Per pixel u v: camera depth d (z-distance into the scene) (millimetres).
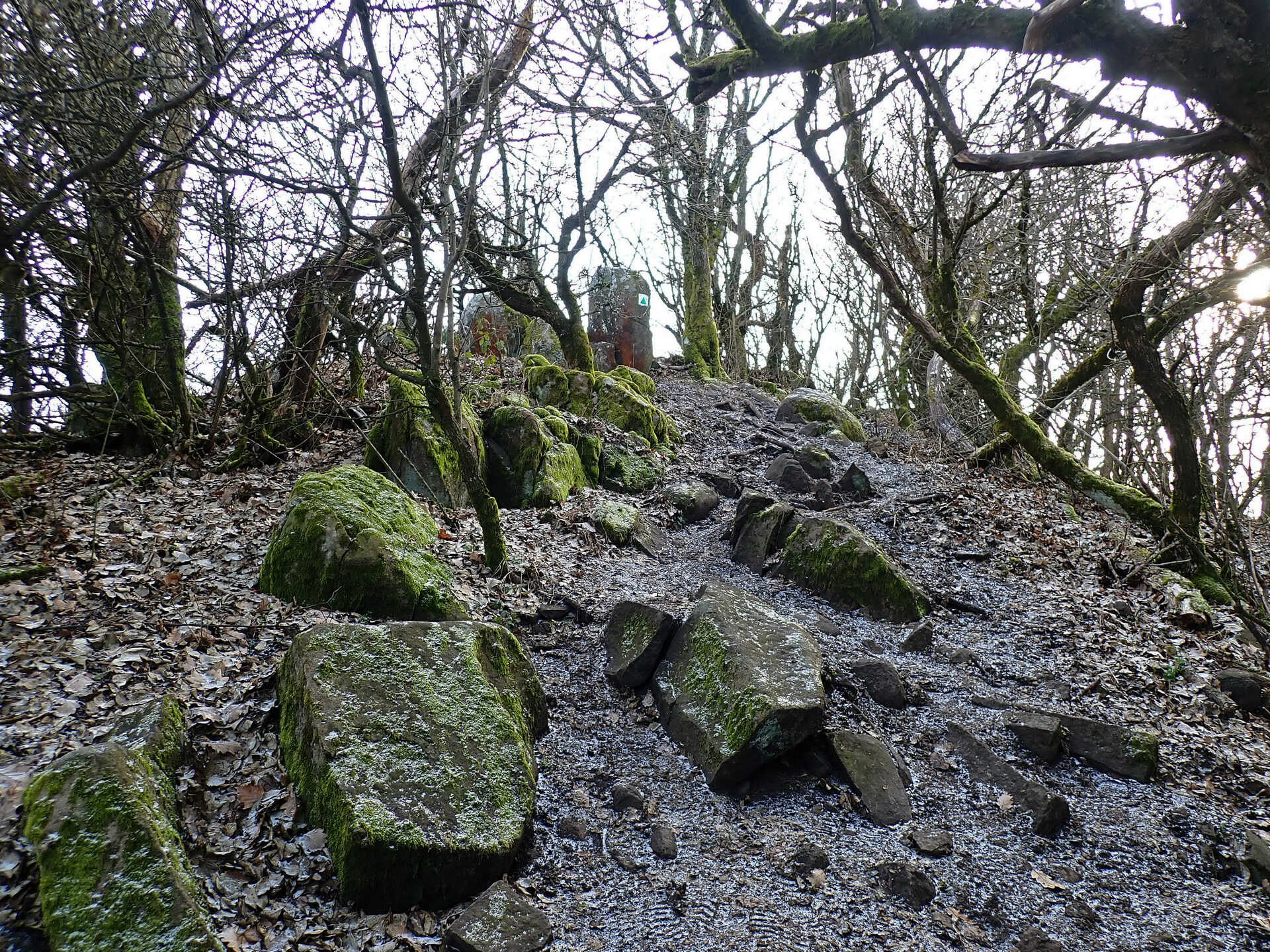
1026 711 5164
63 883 2889
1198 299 5207
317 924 3244
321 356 8383
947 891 3852
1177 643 6141
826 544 6699
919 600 6488
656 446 10070
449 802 3656
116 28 6090
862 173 9461
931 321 10070
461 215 6336
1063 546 7977
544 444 7957
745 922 3568
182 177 7207
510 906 3451
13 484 6391
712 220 13445
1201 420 4758
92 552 5465
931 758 4797
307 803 3654
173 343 7512
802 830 4176
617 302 15273
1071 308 10742
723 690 4699
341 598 5109
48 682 4035
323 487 5602
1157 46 2203
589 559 6797
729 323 20125
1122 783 4727
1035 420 10312
